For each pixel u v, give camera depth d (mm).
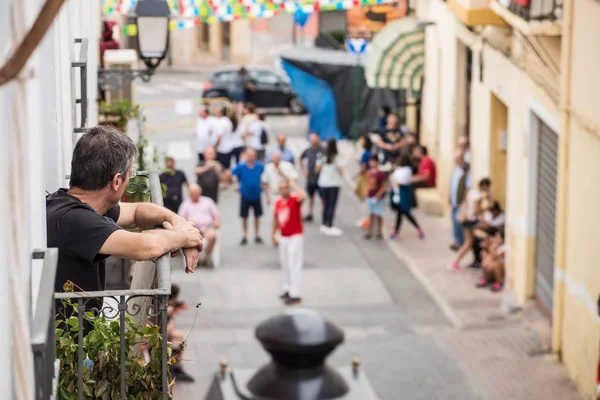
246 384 6113
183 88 45250
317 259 23891
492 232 21531
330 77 35438
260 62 51344
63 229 6434
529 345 18125
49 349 5102
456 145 26688
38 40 3734
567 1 16438
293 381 6086
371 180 25281
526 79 19719
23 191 4621
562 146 16922
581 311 16219
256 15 21656
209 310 20344
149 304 6918
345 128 35688
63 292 6270
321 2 21891
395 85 30297
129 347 6566
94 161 6625
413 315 20094
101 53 22172
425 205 27438
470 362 17609
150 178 7730
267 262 23531
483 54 23484
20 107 4527
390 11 33594
